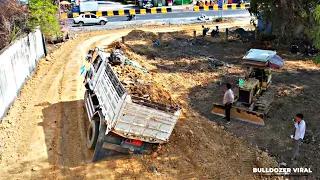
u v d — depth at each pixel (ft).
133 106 32.86
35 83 59.52
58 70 66.95
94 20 120.78
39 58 71.51
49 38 87.40
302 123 34.99
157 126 34.96
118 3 178.50
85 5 143.13
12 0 63.31
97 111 38.47
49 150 38.40
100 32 107.14
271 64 44.39
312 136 40.37
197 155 36.99
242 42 90.89
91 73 46.47
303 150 37.60
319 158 36.11
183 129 41.98
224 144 39.24
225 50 82.58
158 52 79.61
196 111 47.47
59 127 43.57
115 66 46.11
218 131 42.09
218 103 49.34
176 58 74.64
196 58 74.38
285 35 82.23
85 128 43.16
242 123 44.11
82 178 33.40
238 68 67.10
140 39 91.91
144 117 33.88
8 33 57.26
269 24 88.69
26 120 45.47
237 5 160.25
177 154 37.06
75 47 85.66
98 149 35.68
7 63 49.16
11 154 37.65
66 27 108.99
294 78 60.44
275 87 55.67
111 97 35.91
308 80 59.36
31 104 50.57
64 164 35.81
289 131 41.81
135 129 34.30
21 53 57.26
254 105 45.85
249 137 40.65
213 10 155.02
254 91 46.34
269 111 47.03
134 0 178.29
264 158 36.19
